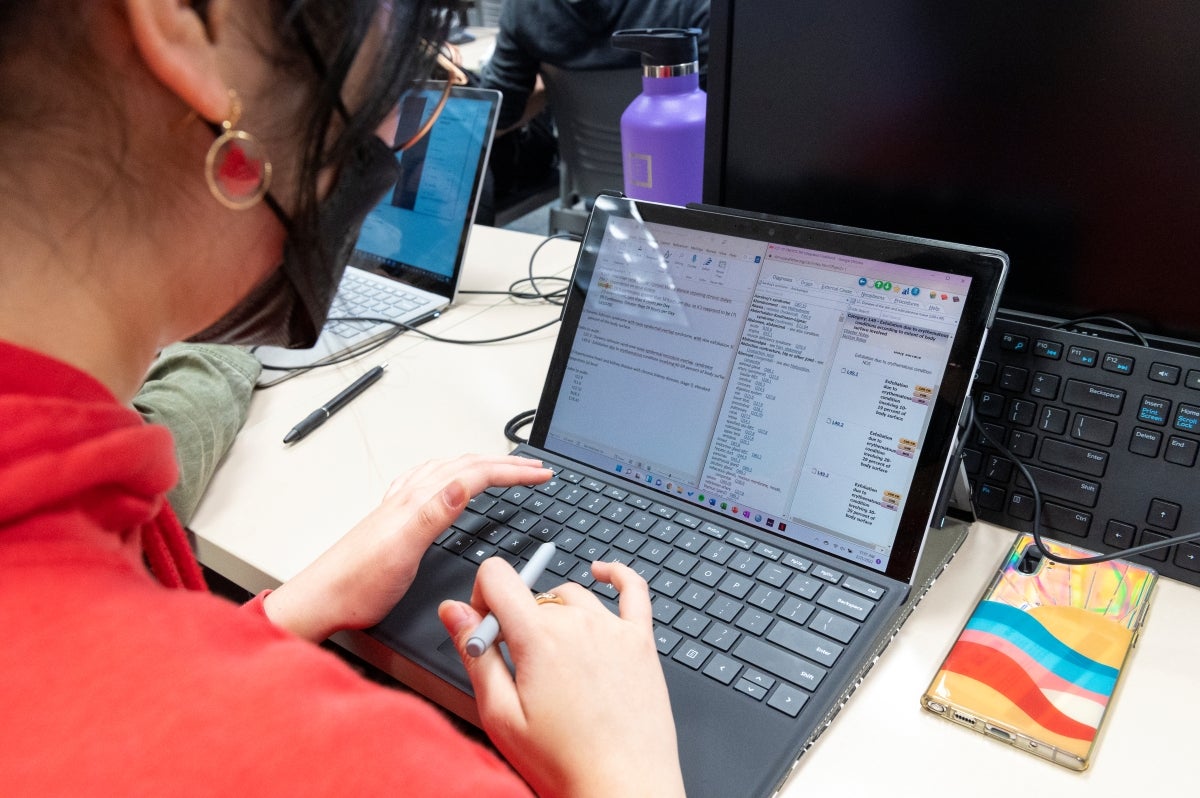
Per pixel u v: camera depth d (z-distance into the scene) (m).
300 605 0.63
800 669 0.57
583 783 0.44
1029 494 0.71
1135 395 0.67
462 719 0.60
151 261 0.36
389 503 0.69
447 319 1.17
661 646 0.60
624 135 1.09
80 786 0.25
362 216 0.47
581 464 0.79
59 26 0.29
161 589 0.32
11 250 0.32
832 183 0.85
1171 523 0.66
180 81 0.31
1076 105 0.69
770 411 0.70
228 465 0.86
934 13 0.73
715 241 0.76
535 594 0.63
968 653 0.59
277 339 0.50
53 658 0.27
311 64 0.35
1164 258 0.69
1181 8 0.62
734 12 0.83
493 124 1.15
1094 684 0.56
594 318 0.81
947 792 0.51
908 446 0.64
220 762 0.26
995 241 0.77
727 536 0.69
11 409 0.29
